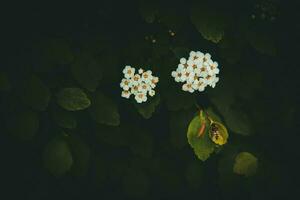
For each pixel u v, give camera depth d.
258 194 0.55
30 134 0.48
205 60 0.49
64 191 0.54
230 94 0.53
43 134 0.50
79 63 0.49
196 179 0.54
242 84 0.54
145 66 0.52
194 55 0.49
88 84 0.49
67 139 0.50
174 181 0.55
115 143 0.52
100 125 0.52
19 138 0.48
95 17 0.51
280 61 0.56
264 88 0.56
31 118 0.48
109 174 0.53
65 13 0.51
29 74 0.49
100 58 0.51
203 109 0.52
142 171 0.53
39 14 0.51
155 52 0.52
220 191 0.56
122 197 0.55
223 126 0.50
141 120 0.53
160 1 0.51
